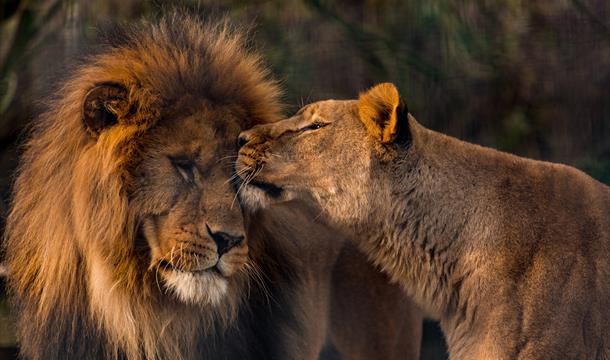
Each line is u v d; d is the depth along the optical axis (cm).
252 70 881
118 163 789
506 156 853
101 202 795
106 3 1368
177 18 916
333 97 1500
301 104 1348
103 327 825
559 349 787
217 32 930
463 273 831
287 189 835
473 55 1555
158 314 819
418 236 838
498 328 802
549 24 1576
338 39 1507
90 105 804
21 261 856
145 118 800
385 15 1541
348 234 858
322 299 995
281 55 1463
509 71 1561
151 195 791
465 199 830
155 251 793
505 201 825
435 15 1521
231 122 827
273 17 1495
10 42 1420
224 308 840
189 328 834
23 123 1316
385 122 823
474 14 1562
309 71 1484
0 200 1137
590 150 1575
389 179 831
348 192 834
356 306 1006
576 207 824
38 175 844
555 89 1570
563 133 1569
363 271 997
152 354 822
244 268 844
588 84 1573
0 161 1323
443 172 834
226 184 803
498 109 1563
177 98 815
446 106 1547
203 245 782
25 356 876
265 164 827
